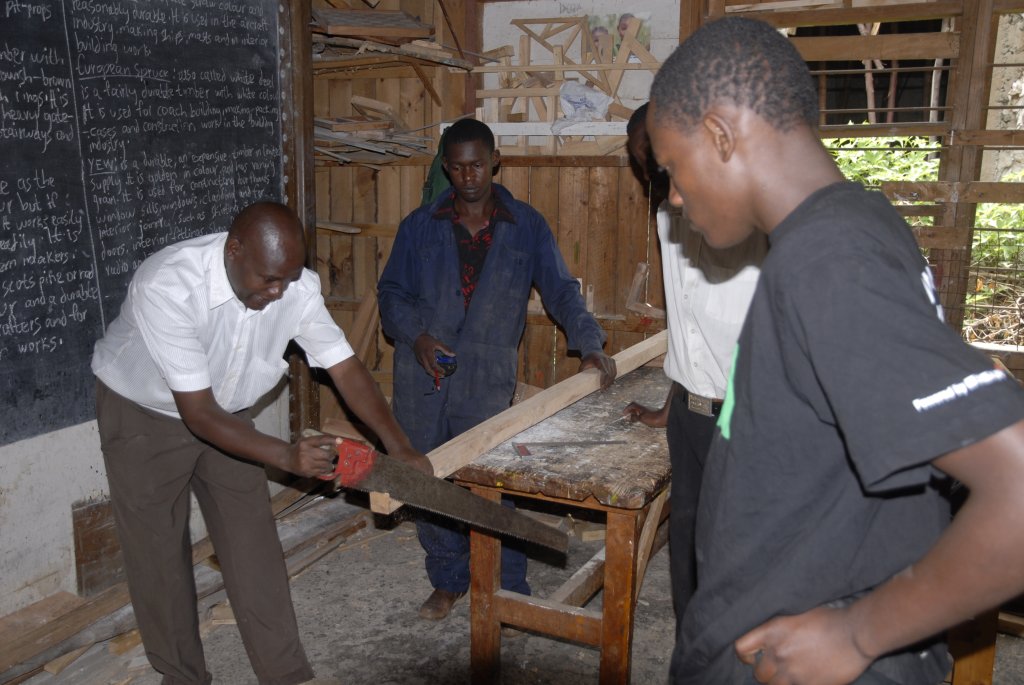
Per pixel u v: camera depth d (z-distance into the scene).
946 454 0.80
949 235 3.92
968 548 0.80
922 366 0.81
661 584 3.38
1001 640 2.95
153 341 2.05
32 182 2.75
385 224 4.82
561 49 4.39
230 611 3.08
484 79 4.59
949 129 3.88
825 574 0.99
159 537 2.38
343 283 4.99
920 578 0.85
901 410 0.81
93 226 2.97
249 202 3.69
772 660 0.97
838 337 0.85
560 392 2.67
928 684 1.10
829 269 0.86
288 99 3.84
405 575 3.44
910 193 3.96
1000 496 0.78
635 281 4.38
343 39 4.19
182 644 2.47
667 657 2.88
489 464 2.22
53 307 2.86
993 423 0.78
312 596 3.27
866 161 5.96
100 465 3.08
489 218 3.04
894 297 0.84
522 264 3.03
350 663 2.83
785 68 0.96
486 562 2.46
